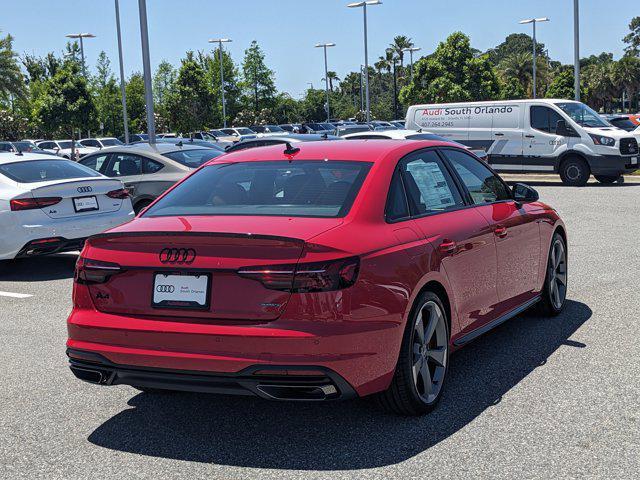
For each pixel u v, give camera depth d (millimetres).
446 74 49875
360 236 4121
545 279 6539
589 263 9258
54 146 46094
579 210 14961
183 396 5066
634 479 3607
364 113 80438
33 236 9477
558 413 4480
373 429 4344
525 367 5375
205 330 3895
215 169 5105
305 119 94750
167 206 4738
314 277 3824
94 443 4289
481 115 21984
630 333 6160
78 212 9914
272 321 3848
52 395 5148
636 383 4965
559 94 95438
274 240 3852
